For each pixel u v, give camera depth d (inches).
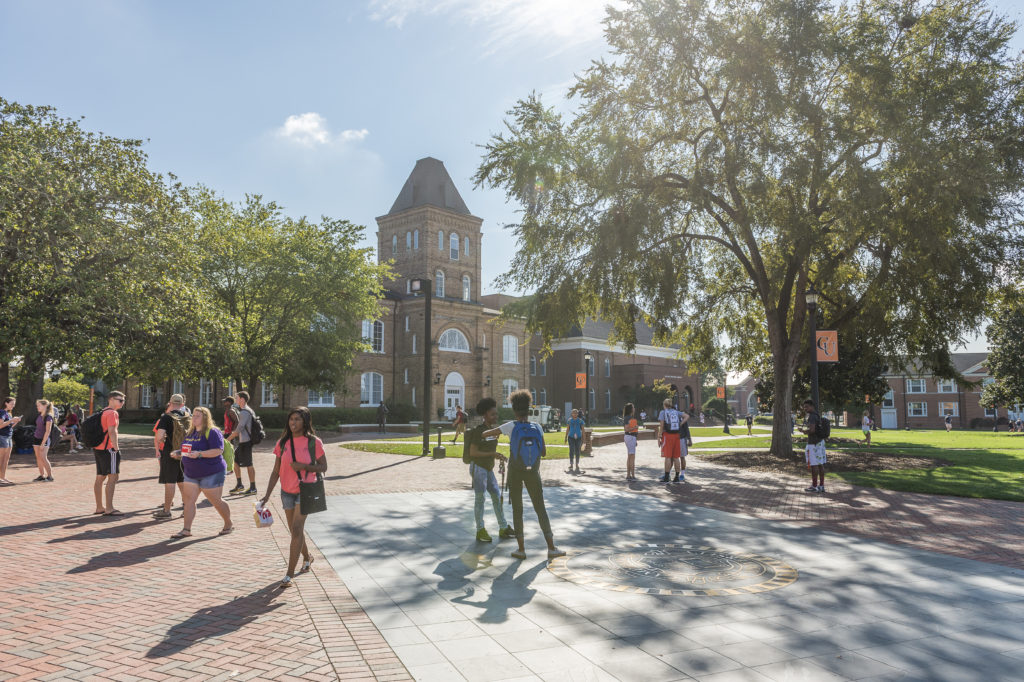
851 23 714.2
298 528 242.7
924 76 649.6
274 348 1237.7
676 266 762.8
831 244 780.0
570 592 230.2
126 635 184.1
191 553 289.7
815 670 160.7
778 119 652.1
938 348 754.8
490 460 322.0
